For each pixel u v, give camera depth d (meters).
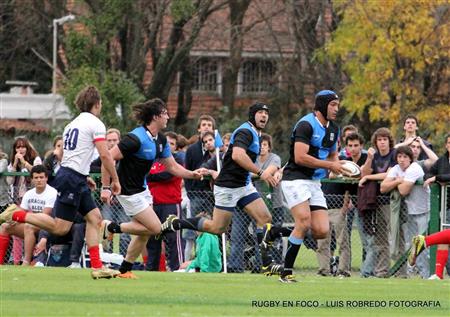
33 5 138.38
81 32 118.75
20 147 60.62
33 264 55.59
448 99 114.12
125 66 129.62
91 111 43.94
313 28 129.50
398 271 55.56
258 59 141.62
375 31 110.88
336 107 43.69
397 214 55.28
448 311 37.72
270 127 128.00
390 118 111.75
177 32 128.75
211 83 146.00
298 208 43.78
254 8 135.75
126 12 121.12
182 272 51.38
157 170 55.12
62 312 34.94
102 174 44.28
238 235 55.53
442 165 56.12
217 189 47.38
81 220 54.66
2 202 58.75
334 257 56.78
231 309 36.62
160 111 44.47
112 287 41.94
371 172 56.66
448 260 55.03
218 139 58.47
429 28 109.94
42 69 155.75
